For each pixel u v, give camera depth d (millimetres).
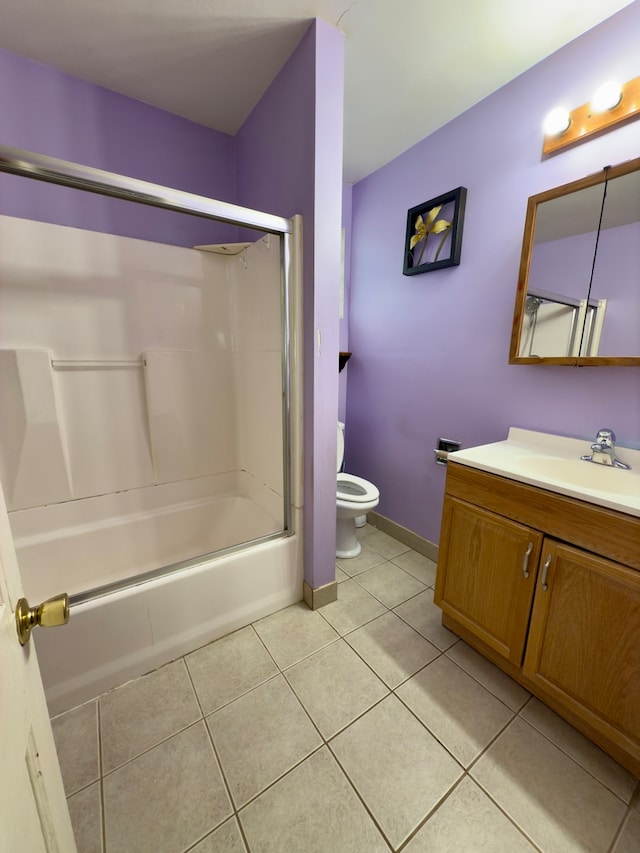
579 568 1049
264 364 1804
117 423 1811
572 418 1446
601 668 1025
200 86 1612
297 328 1509
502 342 1649
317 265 1402
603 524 989
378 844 883
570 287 1378
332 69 1300
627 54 1187
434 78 1499
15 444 1569
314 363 1475
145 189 1137
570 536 1066
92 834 896
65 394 1658
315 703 1235
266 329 1747
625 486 1196
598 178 1264
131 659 1294
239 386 2107
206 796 975
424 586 1875
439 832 906
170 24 1281
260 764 1051
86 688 1221
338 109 1336
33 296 1544
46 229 1539
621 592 966
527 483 1164
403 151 2004
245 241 2076
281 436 1708
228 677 1325
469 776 1028
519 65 1436
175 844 881
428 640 1512
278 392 1702
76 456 1717
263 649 1452
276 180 1598
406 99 1616
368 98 1609
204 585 1422
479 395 1777
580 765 1058
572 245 1358
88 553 1735
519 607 1222
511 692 1286
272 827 914
